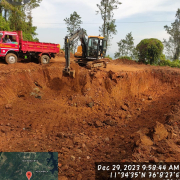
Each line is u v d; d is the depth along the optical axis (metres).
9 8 26.97
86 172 6.68
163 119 11.29
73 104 13.44
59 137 9.50
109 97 14.73
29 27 33.06
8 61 15.40
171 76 18.48
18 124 10.23
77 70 15.55
